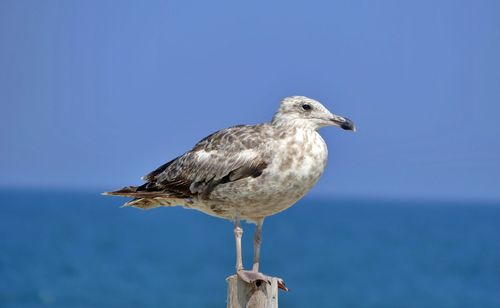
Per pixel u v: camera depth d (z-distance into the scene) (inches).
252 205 390.9
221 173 390.3
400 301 1696.6
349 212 6471.5
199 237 3358.8
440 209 7844.5
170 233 3585.1
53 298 1622.8
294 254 2701.8
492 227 4530.0
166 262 2320.4
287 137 386.3
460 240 3511.3
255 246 403.5
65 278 1915.6
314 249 2913.4
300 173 382.6
